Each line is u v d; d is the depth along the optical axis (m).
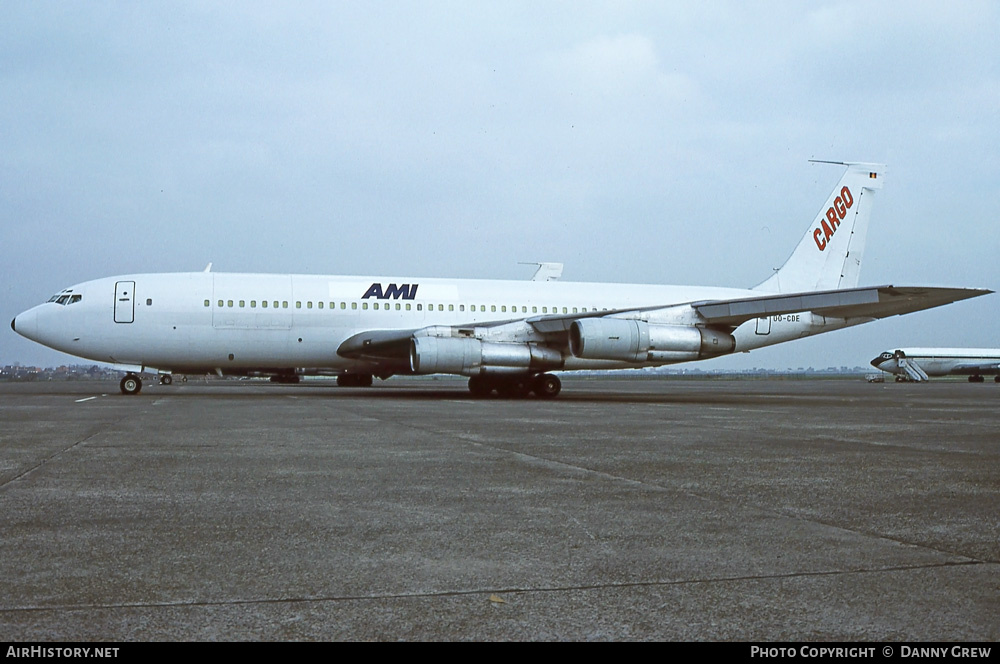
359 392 31.58
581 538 5.18
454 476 7.80
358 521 5.69
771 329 29.45
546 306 28.31
